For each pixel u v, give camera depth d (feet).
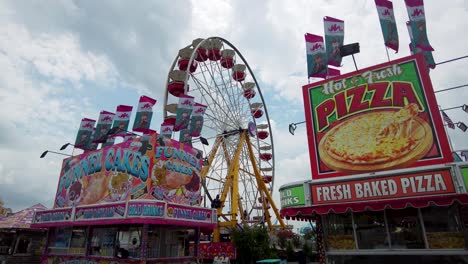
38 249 88.63
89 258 55.11
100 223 51.85
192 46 109.81
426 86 35.04
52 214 63.46
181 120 78.48
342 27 44.68
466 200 26.81
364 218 34.50
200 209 57.36
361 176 32.86
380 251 32.24
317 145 39.52
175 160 57.16
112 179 56.54
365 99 38.29
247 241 76.84
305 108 42.01
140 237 50.19
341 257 34.17
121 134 73.77
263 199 113.39
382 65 38.45
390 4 42.19
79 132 76.18
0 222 84.33
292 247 100.37
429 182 29.66
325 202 33.99
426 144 33.01
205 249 77.66
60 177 70.28
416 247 31.12
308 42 45.93
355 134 37.45
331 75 47.88
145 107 73.36
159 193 52.31
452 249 29.25
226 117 109.70
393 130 35.42
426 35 41.22
